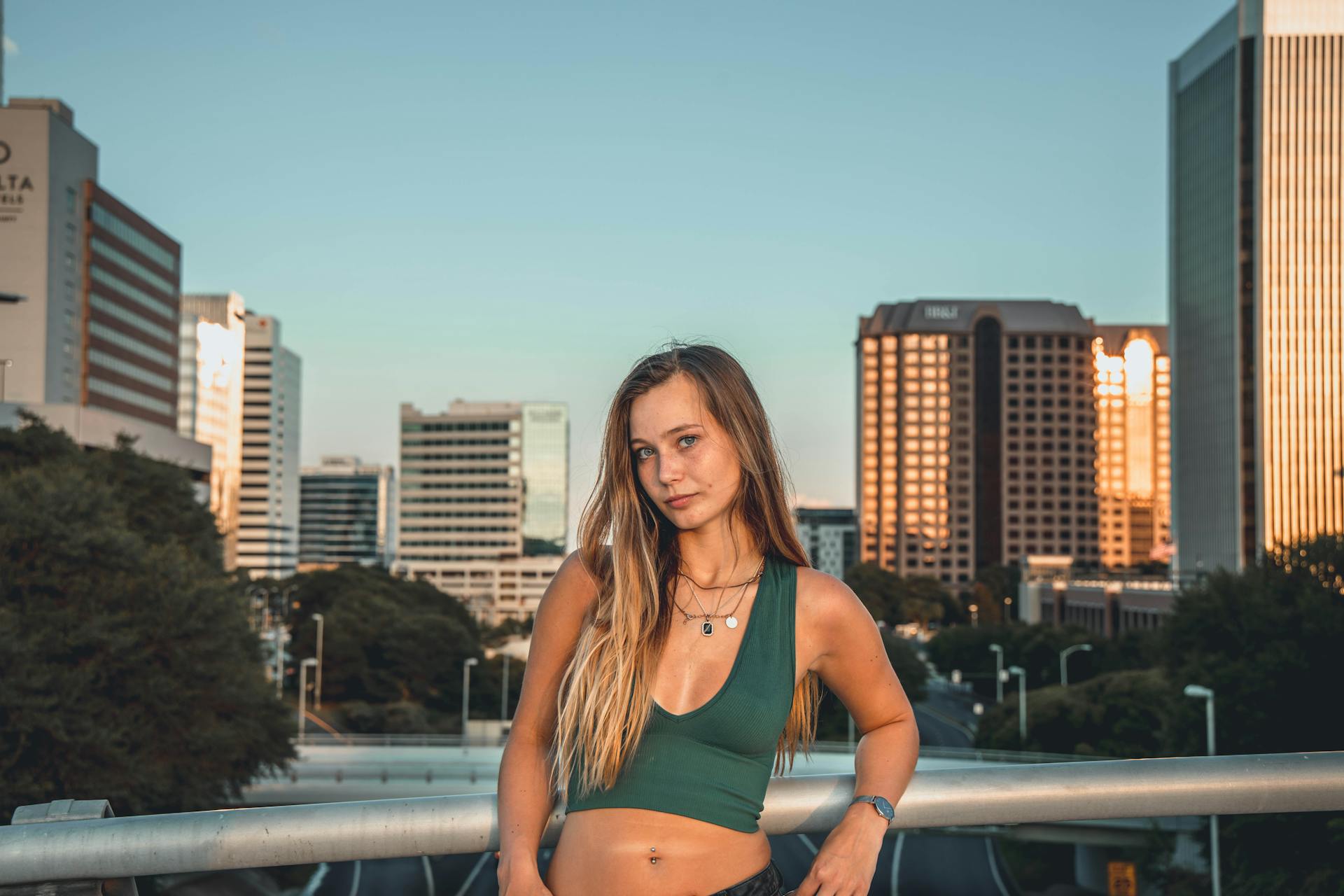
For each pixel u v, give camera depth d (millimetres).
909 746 1922
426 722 69875
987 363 195750
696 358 1853
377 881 37031
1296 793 2053
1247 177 113688
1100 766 2043
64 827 1982
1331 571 26078
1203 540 118188
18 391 91250
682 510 1796
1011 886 39594
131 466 33344
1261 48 113312
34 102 97625
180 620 22203
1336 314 110938
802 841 35375
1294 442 110375
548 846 1967
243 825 1973
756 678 1751
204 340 174875
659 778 1734
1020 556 188875
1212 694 23328
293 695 75438
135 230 106188
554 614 1907
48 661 20109
